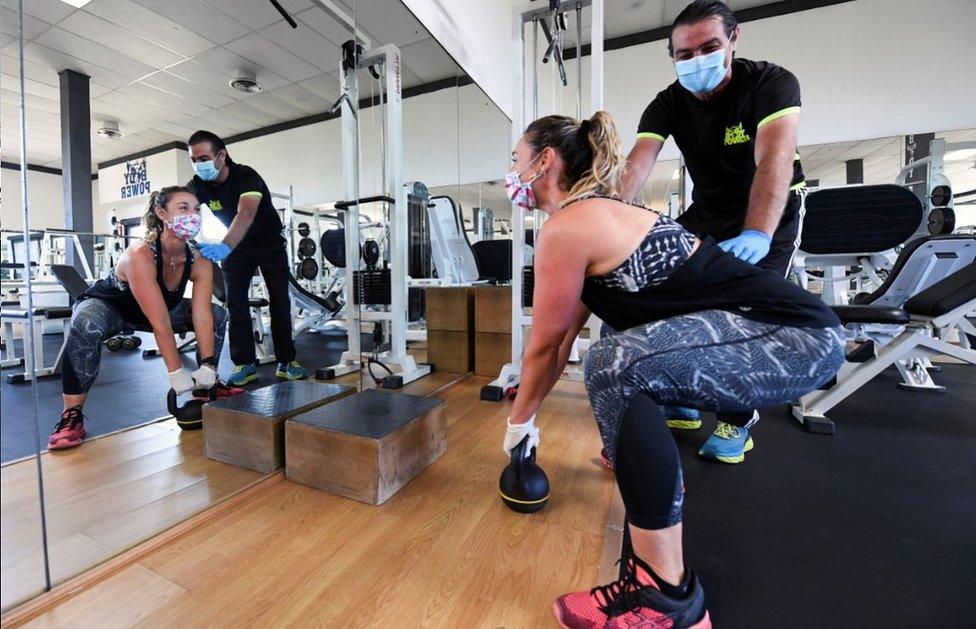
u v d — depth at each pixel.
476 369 2.66
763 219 1.11
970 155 4.76
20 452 0.91
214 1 1.83
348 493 1.20
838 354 0.78
